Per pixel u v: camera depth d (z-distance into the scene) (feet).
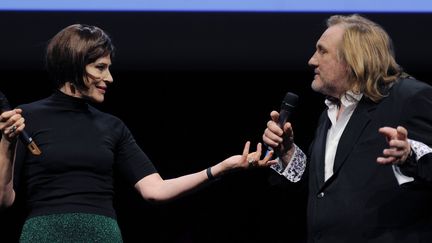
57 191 15.71
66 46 16.21
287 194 27.14
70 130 16.14
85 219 15.62
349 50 15.98
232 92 26.43
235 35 22.54
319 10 22.27
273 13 22.47
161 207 27.37
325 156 16.22
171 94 26.43
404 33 22.11
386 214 15.10
